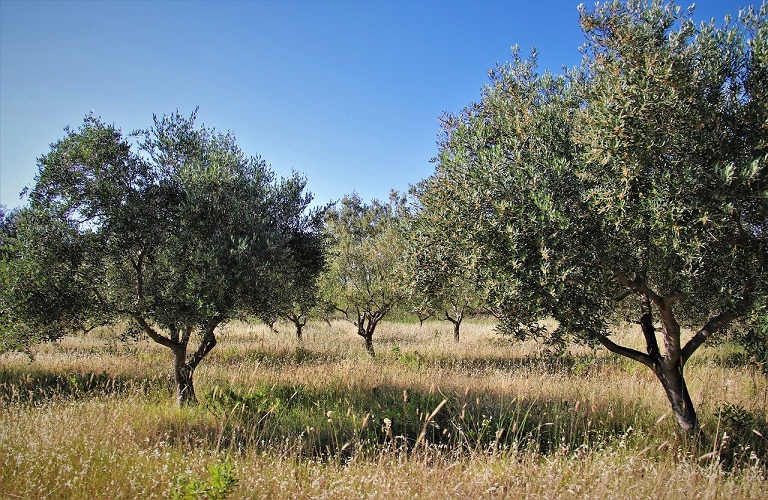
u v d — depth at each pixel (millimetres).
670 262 5145
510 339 6316
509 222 5285
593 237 5496
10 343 7848
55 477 5078
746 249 5320
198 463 5586
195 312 7824
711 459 5785
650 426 7137
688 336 15219
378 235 17797
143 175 8500
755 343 5426
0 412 7441
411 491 4992
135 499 4637
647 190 5141
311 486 4965
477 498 4742
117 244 7871
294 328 24375
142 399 8836
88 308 7922
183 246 8016
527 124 6023
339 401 8914
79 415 7363
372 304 16531
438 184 6328
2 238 7906
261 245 8195
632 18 5449
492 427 7316
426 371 11641
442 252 6344
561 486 5078
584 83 6473
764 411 7289
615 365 12508
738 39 5328
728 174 4629
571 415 7340
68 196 7871
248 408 7859
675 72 5074
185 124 9180
